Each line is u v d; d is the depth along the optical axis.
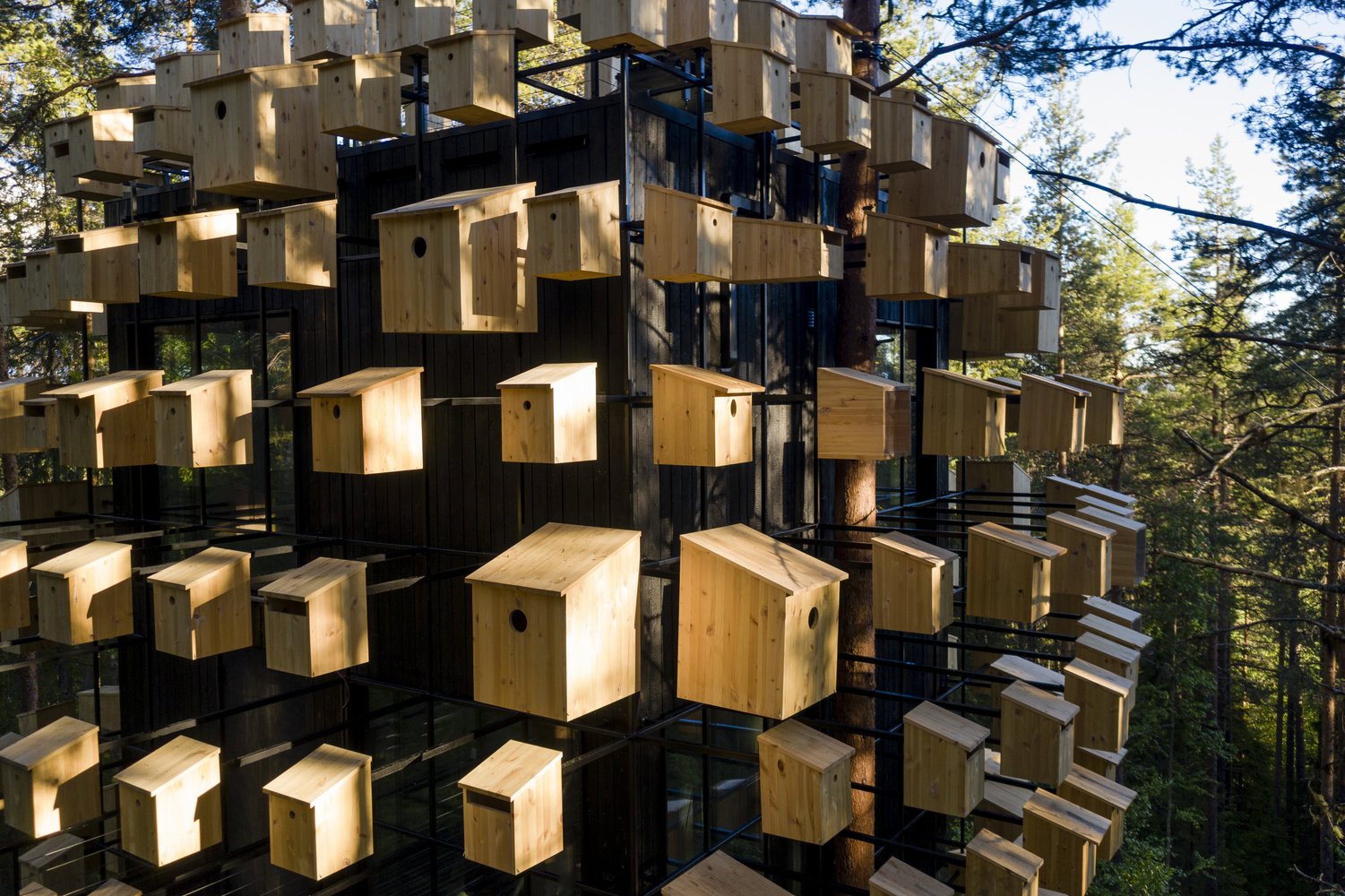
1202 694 17.91
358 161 6.34
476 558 5.81
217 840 4.54
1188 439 13.93
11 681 16.36
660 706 5.46
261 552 5.83
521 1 5.32
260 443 7.05
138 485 7.80
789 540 5.49
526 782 4.03
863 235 6.74
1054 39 8.53
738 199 6.06
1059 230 23.80
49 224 15.83
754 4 5.80
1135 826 14.02
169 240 5.22
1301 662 22.11
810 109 5.58
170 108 6.18
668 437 4.52
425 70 6.54
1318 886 18.94
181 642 4.62
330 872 4.19
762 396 5.39
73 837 6.80
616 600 4.21
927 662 9.01
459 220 4.37
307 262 5.04
